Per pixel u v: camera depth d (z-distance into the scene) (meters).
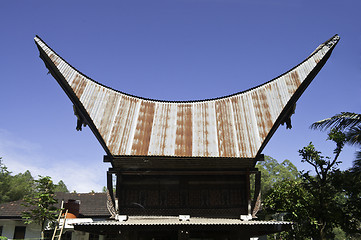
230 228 15.91
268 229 15.98
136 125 19.20
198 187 18.67
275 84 20.58
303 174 26.58
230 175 18.94
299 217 26.20
